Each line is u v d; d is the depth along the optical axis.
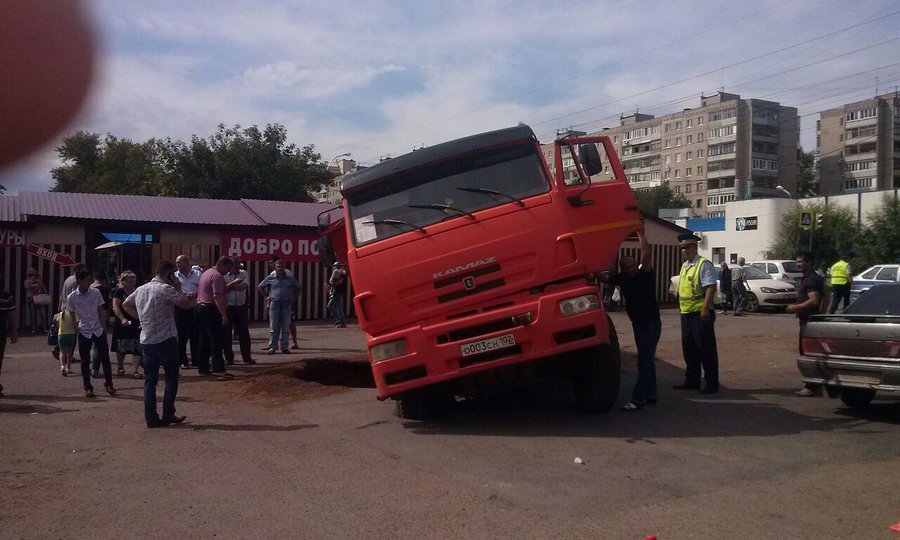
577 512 5.23
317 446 7.32
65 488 6.02
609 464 6.41
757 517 5.07
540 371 8.77
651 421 8.11
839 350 8.40
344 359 13.03
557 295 7.44
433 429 7.95
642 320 8.81
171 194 41.56
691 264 10.01
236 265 13.23
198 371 12.23
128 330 11.90
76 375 11.94
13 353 14.77
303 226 22.50
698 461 6.47
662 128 91.50
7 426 8.29
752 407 8.90
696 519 5.04
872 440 7.23
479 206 7.76
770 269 27.48
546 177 7.80
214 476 6.32
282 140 44.41
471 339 7.43
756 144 82.75
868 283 25.70
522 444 7.18
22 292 19.31
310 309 22.70
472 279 7.55
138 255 22.41
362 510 5.38
